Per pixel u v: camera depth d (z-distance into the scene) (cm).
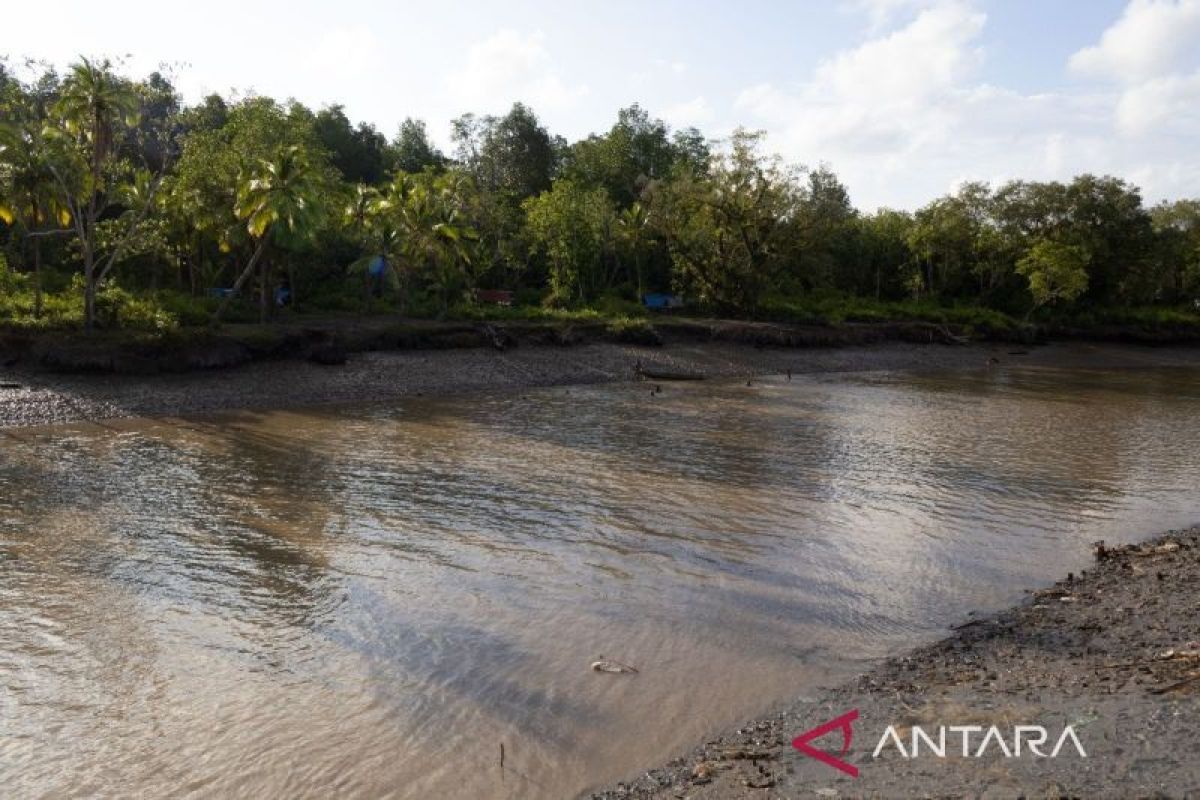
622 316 6034
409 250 5553
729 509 2039
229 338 4009
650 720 1010
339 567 1577
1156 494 2262
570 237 7056
